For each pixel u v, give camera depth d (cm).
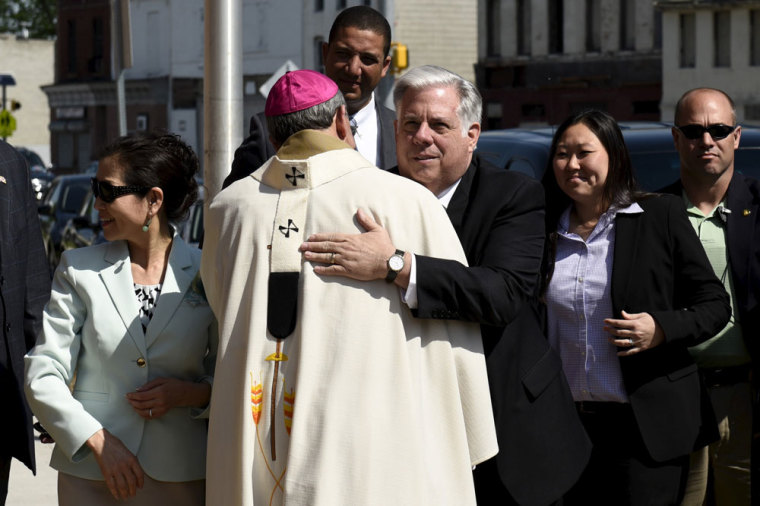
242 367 451
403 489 438
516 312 477
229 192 474
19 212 600
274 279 448
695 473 619
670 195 587
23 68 9362
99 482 498
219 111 931
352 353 440
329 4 5403
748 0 4031
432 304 450
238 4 931
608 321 555
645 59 4403
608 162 577
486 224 506
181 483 502
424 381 460
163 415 500
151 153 498
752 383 629
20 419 589
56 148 7944
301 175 458
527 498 505
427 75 508
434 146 505
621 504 578
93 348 498
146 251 508
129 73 7012
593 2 4581
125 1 1179
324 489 428
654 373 569
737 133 654
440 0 5141
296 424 434
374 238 446
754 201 640
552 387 521
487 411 470
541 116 4756
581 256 585
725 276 634
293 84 470
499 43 4888
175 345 500
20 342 594
